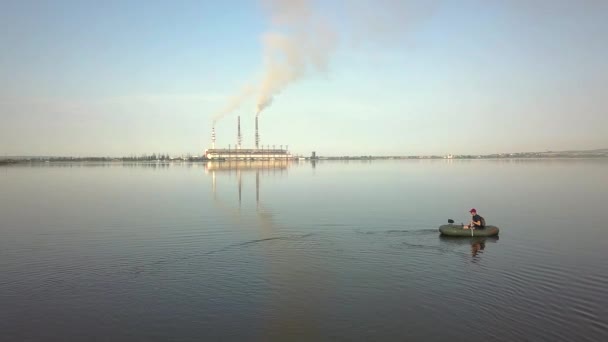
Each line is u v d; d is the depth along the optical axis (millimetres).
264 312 20594
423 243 33781
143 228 41062
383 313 20328
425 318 19766
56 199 66688
